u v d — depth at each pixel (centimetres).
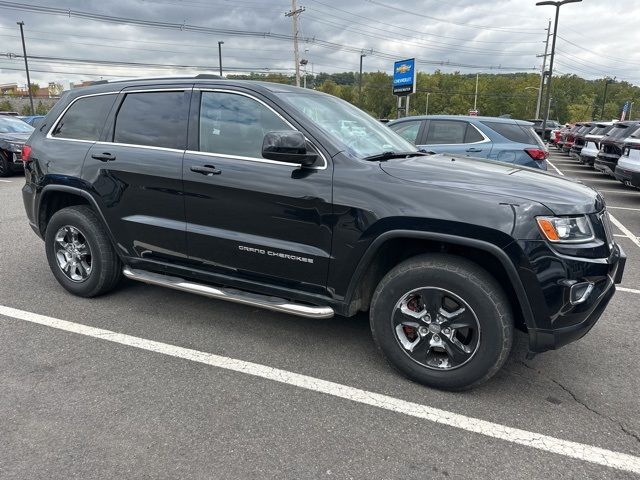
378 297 315
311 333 388
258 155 343
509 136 780
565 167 1847
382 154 349
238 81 363
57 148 430
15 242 639
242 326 398
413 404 296
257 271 350
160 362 340
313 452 253
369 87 9238
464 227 281
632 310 450
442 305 301
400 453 254
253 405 293
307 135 328
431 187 296
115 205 400
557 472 243
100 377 319
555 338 281
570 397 308
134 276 408
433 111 10156
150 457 247
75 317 409
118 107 409
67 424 271
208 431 268
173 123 379
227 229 354
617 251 312
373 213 301
